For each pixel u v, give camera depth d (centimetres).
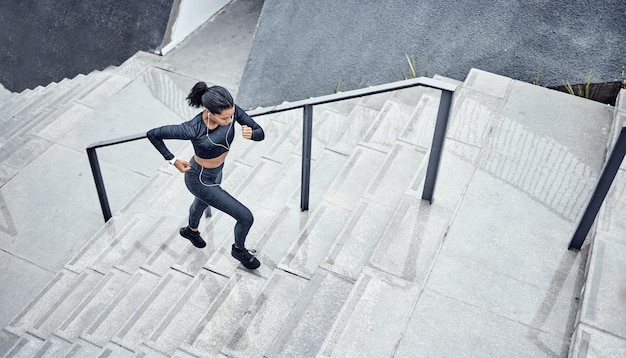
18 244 622
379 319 364
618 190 425
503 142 485
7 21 1032
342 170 512
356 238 429
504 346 351
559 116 509
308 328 381
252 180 583
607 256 379
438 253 400
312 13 717
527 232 415
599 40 579
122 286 522
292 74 729
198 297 459
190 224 491
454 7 639
